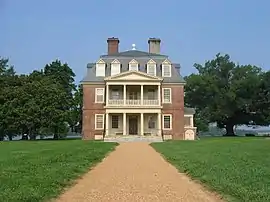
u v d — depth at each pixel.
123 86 55.69
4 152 25.39
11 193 10.04
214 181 12.45
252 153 23.44
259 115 80.69
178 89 56.53
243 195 9.99
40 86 61.41
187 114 59.66
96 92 56.16
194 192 11.33
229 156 21.42
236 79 82.94
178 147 32.19
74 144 36.78
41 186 11.30
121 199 10.16
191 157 21.55
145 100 54.34
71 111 68.56
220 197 10.40
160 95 55.28
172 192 11.32
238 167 15.97
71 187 12.21
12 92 59.91
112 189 11.84
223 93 81.44
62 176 13.60
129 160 21.75
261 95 79.12
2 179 12.30
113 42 62.25
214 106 82.62
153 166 18.62
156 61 58.19
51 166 16.39
